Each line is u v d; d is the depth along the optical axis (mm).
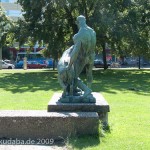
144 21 31953
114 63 57438
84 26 8633
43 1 31219
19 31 32250
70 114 7711
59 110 8211
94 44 8742
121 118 10203
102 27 29422
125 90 18094
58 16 32844
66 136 7527
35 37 32250
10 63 56219
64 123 7516
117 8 30016
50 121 7508
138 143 7312
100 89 18375
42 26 31859
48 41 31969
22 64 55938
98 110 8281
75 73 8750
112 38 31344
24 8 32062
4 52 67062
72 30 33438
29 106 12367
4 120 7520
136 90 18203
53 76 27641
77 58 8727
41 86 19672
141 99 14664
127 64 64500
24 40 32656
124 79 25359
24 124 7512
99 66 53750
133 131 8484
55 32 32312
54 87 19062
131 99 14633
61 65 8719
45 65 56719
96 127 7566
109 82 22656
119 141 7445
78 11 31797
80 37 8477
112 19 29422
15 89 18281
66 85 8602
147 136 7988
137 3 31250
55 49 31688
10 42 34188
